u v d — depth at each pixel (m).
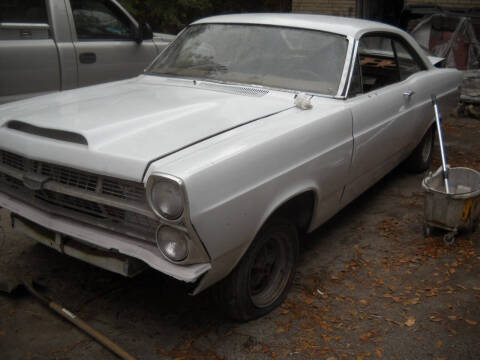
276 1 15.27
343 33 3.61
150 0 12.05
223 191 2.33
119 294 3.20
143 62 6.10
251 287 2.91
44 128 2.71
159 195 2.21
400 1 10.66
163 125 2.70
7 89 4.92
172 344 2.75
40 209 2.80
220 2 14.50
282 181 2.71
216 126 2.72
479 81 7.94
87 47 5.46
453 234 3.81
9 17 4.92
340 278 3.43
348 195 3.64
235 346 2.74
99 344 2.72
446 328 2.91
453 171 4.16
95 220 2.59
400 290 3.29
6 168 2.89
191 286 2.93
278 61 3.57
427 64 4.94
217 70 3.67
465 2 9.18
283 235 2.97
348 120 3.29
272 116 2.97
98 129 2.58
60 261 3.56
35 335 2.79
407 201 4.75
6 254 3.62
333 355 2.68
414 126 4.49
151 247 2.42
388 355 2.69
